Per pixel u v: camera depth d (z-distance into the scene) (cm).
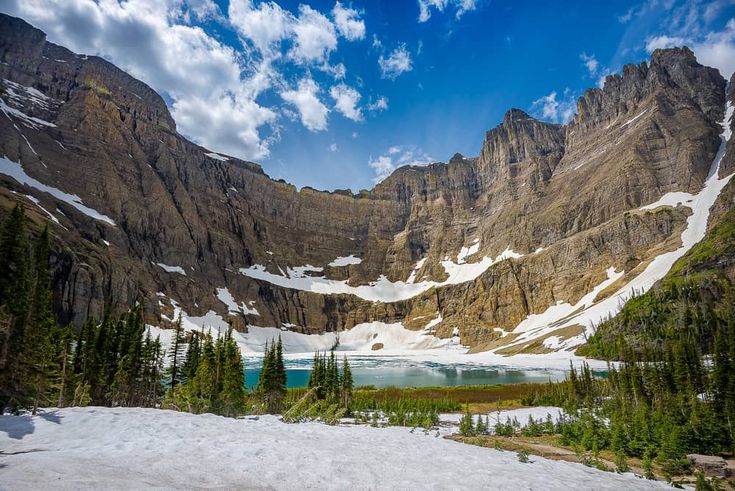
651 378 4847
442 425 5294
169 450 1708
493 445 3612
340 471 1638
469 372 13500
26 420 2056
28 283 3725
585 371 6594
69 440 1795
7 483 1130
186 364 6494
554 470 2186
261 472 1532
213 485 1352
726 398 3803
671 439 3184
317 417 4538
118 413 2388
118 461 1502
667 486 2256
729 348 4059
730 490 2483
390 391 9006
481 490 1555
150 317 18862
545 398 7194
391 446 2334
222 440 1950
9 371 3538
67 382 4922
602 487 1881
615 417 3897
